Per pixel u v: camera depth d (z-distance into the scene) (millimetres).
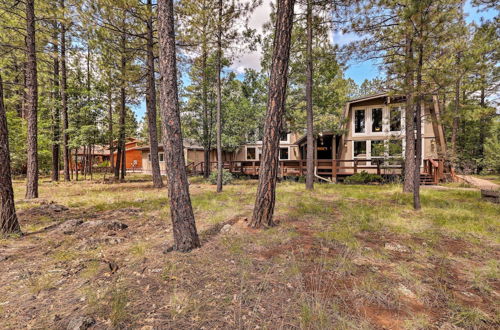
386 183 11477
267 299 1961
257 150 21609
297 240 3482
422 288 2137
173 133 3107
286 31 4133
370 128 13828
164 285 2195
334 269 2502
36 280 2297
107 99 13305
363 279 2291
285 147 21344
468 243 3375
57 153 13633
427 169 12086
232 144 15797
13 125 13992
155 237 3766
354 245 3248
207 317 1727
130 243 3461
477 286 2166
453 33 4684
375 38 6902
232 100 15969
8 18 8500
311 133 9406
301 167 14055
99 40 9344
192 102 14336
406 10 4754
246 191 9383
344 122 13133
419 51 5066
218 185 9172
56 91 12945
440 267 2596
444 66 4867
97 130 12508
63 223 4398
